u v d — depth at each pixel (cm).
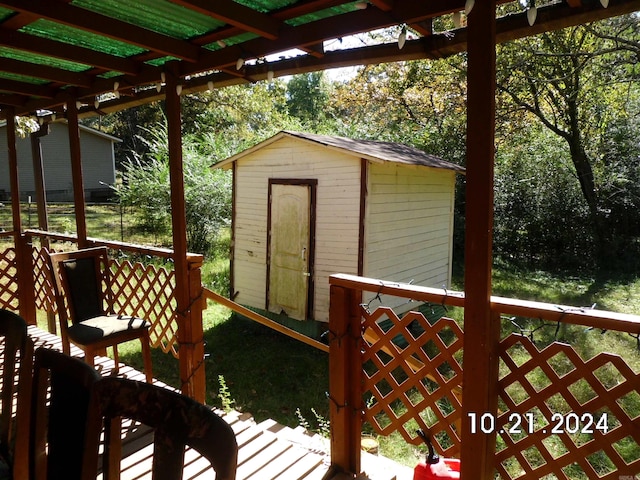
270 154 671
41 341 401
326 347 321
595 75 959
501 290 852
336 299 220
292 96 3131
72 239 395
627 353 556
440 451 204
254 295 706
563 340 600
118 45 259
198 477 214
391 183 620
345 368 221
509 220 1116
